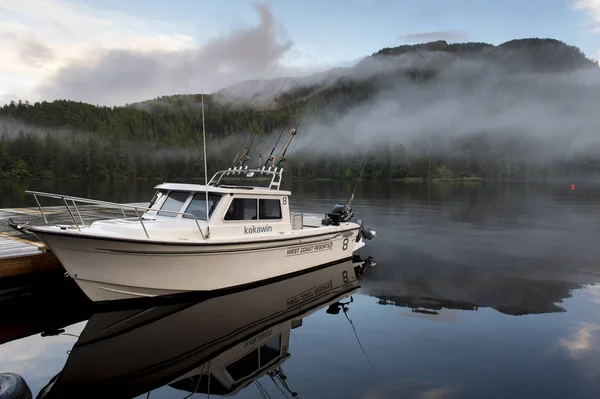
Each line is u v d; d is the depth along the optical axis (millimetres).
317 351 5816
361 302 8031
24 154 90562
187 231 7727
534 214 22156
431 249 13172
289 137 10094
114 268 7039
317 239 9977
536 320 7020
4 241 9422
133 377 5113
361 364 5418
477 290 8789
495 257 12016
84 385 4910
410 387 4824
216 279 8000
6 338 6320
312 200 29828
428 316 7242
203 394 4715
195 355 5719
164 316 7176
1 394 4293
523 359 5562
